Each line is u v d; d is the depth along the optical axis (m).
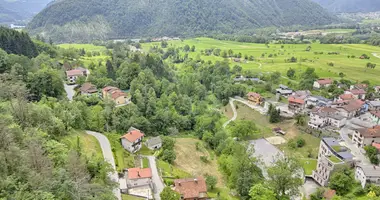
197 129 116.69
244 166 74.25
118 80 132.88
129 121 101.81
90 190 45.38
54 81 101.62
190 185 67.44
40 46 169.62
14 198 35.34
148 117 112.31
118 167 70.88
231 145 91.94
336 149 86.94
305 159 96.00
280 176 61.75
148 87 126.62
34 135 53.97
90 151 72.38
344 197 69.19
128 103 113.38
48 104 83.31
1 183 36.50
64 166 48.38
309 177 85.56
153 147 91.94
